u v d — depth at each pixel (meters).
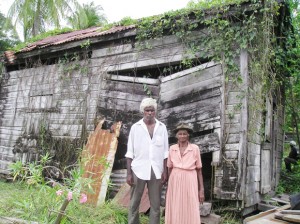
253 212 5.91
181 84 5.88
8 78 9.27
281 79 7.57
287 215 3.65
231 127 5.27
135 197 4.15
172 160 4.12
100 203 5.43
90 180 2.88
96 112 6.86
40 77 8.39
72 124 7.36
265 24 5.35
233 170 5.13
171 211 3.94
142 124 4.20
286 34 7.04
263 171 6.23
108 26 7.39
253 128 5.44
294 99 8.98
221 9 5.37
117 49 6.94
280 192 7.52
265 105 6.25
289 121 10.24
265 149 6.55
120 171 6.27
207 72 5.59
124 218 4.76
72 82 7.60
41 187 2.84
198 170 4.12
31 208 2.96
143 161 4.12
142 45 6.51
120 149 6.39
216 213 5.21
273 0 5.38
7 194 6.04
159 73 6.73
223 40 5.48
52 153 7.53
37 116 8.20
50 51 7.91
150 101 4.18
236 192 5.05
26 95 8.64
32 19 18.81
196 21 5.69
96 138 6.33
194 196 3.88
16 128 8.73
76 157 7.05
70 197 2.62
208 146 5.36
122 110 6.55
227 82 5.39
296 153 9.97
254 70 5.50
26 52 8.49
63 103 7.66
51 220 2.86
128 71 6.86
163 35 6.29
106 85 6.88
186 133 4.11
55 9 18.56
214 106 5.41
